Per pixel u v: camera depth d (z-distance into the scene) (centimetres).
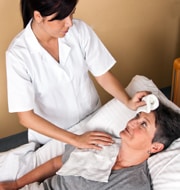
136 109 138
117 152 134
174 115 128
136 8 202
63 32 112
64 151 150
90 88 157
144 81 163
